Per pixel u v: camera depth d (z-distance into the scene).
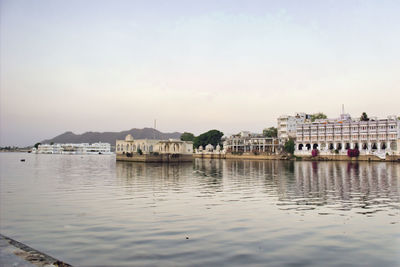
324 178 59.00
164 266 15.82
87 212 27.70
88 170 82.69
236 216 26.08
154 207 29.92
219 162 131.62
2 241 14.02
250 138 178.75
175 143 128.00
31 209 29.14
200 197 36.16
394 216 26.25
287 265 16.03
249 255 17.30
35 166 104.06
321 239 20.05
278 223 23.84
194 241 19.55
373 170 79.31
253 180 55.81
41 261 11.70
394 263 16.39
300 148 156.50
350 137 141.12
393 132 130.38
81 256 17.17
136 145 131.88
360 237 20.50
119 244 19.02
